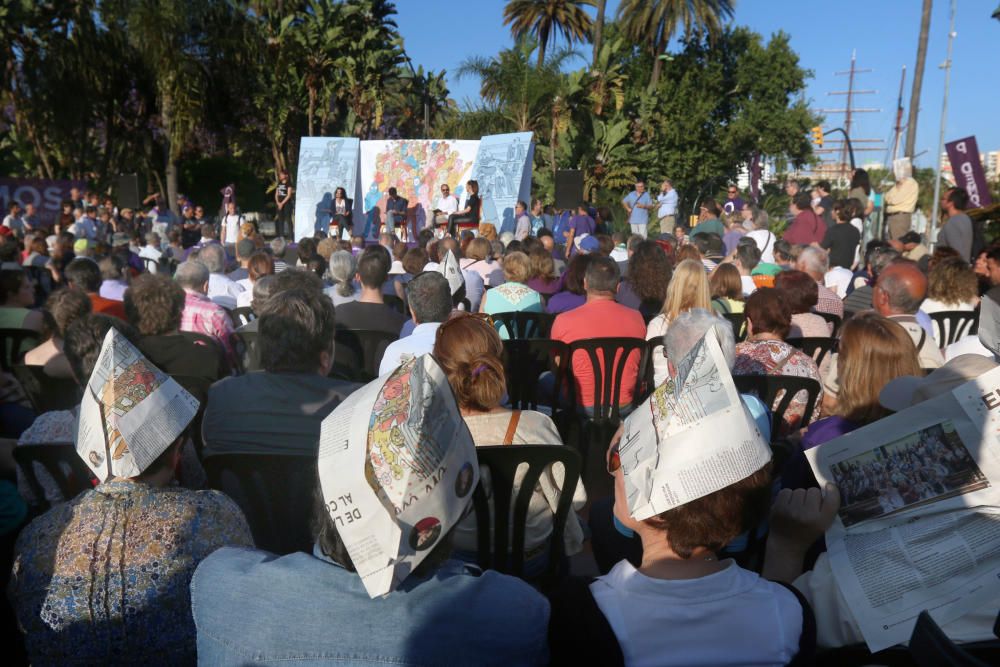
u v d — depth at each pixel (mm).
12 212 17094
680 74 35562
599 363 3990
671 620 1303
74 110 23500
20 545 1698
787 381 3146
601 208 17922
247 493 2471
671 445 1300
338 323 4699
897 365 2240
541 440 2402
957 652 1231
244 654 1313
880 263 5637
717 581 1331
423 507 1180
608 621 1318
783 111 36844
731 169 36781
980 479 1515
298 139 27672
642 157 26656
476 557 2359
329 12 25891
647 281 5312
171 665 1697
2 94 23078
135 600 1662
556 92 24625
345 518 1191
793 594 1375
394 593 1293
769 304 3398
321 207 19328
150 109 25953
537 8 33438
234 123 27281
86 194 19297
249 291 5758
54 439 2396
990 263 5117
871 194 14438
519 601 1338
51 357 3596
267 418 2584
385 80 29641
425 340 3428
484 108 25219
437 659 1277
